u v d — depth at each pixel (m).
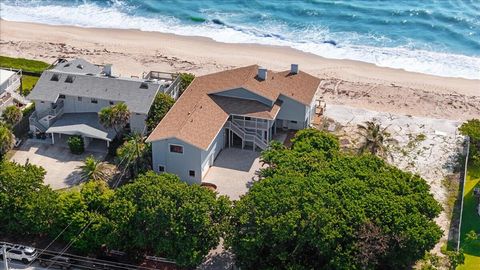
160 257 58.62
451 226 65.06
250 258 54.97
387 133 81.56
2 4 126.00
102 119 73.44
